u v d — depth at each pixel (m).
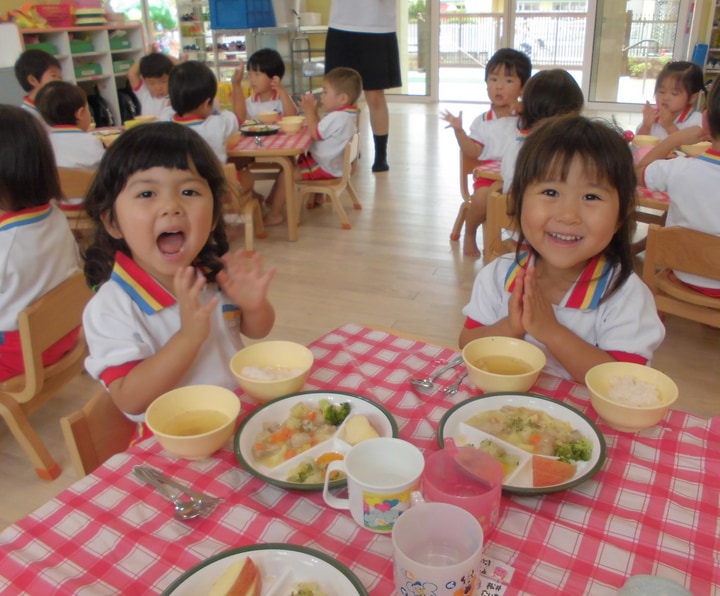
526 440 0.87
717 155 1.92
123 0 7.52
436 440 0.90
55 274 1.75
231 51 7.55
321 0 8.29
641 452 0.87
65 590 0.65
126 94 6.68
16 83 5.16
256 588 0.63
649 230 1.89
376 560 0.69
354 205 4.26
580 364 1.09
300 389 1.01
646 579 0.60
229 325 1.21
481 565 0.67
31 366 1.53
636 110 7.32
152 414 0.87
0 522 1.65
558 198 1.01
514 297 1.08
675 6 6.78
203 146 1.03
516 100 3.29
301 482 0.80
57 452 1.94
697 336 2.53
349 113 3.83
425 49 8.19
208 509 0.77
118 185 0.97
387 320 2.70
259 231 3.73
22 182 1.60
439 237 3.71
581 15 7.59
